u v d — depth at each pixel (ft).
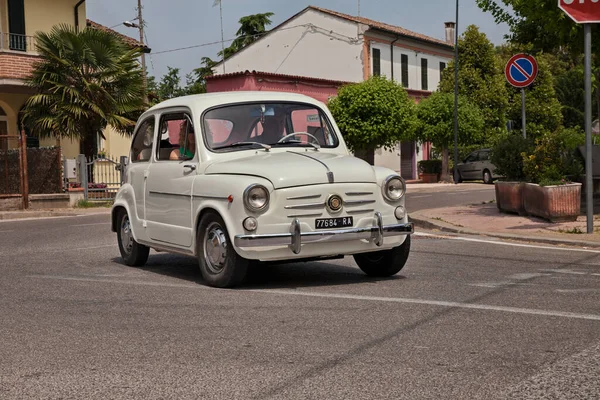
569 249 34.53
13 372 15.87
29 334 19.36
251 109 28.37
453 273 28.02
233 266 25.00
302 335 18.43
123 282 27.68
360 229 25.04
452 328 18.79
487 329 18.61
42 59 82.89
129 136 86.89
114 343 18.13
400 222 26.11
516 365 15.46
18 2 90.63
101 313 21.85
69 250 39.01
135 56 84.58
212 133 27.53
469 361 15.81
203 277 26.50
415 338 17.85
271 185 24.34
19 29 90.68
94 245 41.09
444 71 152.97
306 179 24.61
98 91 80.69
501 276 27.02
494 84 149.48
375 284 25.94
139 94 84.38
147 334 18.99
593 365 15.35
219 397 13.85
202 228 26.27
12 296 25.27
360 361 15.99
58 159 77.61
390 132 123.65
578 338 17.56
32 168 77.66
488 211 53.01
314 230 24.58
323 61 155.74
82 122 81.71
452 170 138.10
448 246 36.65
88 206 78.59
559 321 19.36
